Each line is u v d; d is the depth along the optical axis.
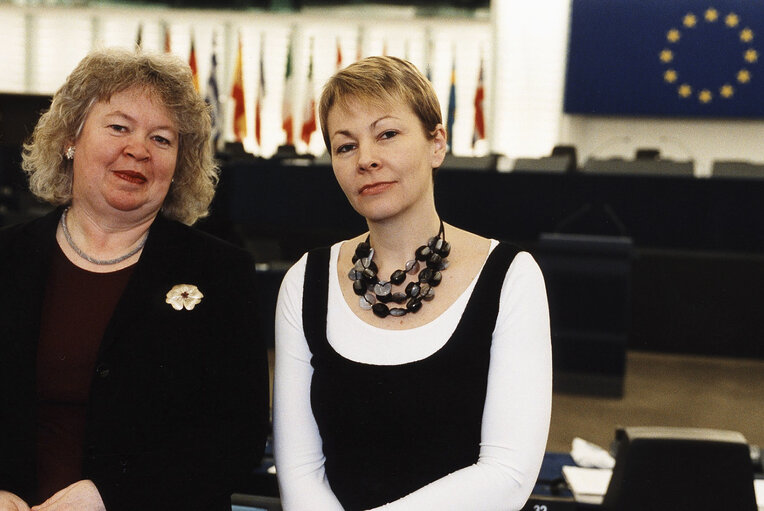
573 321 5.32
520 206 6.64
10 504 1.41
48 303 1.53
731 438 1.59
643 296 6.36
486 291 1.37
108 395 1.46
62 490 1.41
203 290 1.56
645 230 6.41
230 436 1.51
